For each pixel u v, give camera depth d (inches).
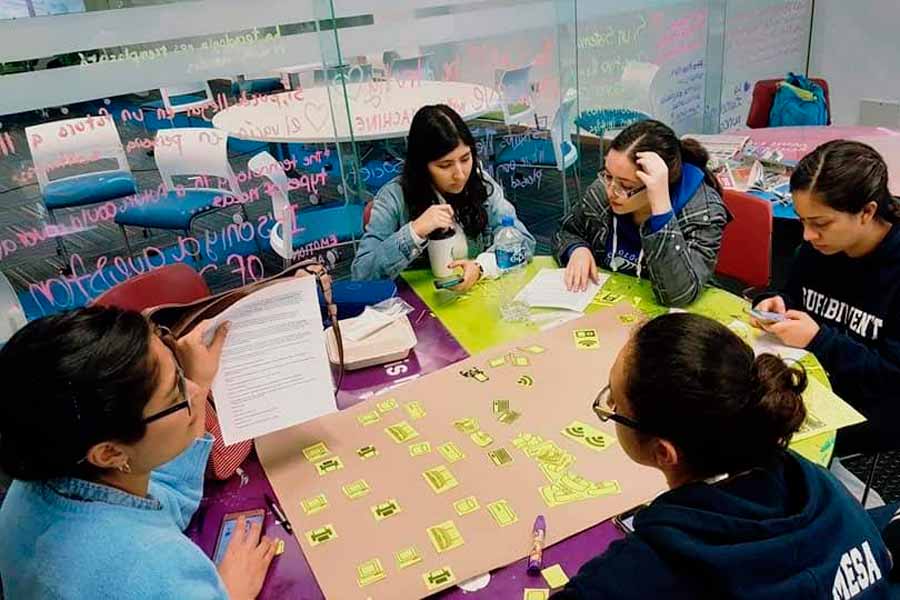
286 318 46.3
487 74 131.6
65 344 30.5
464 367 56.6
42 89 86.4
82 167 93.5
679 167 69.6
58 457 31.0
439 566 37.8
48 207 93.0
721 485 29.9
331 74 108.3
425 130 76.4
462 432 48.6
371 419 51.2
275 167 106.8
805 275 67.2
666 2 149.4
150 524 34.8
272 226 113.3
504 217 83.8
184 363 42.9
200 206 105.5
